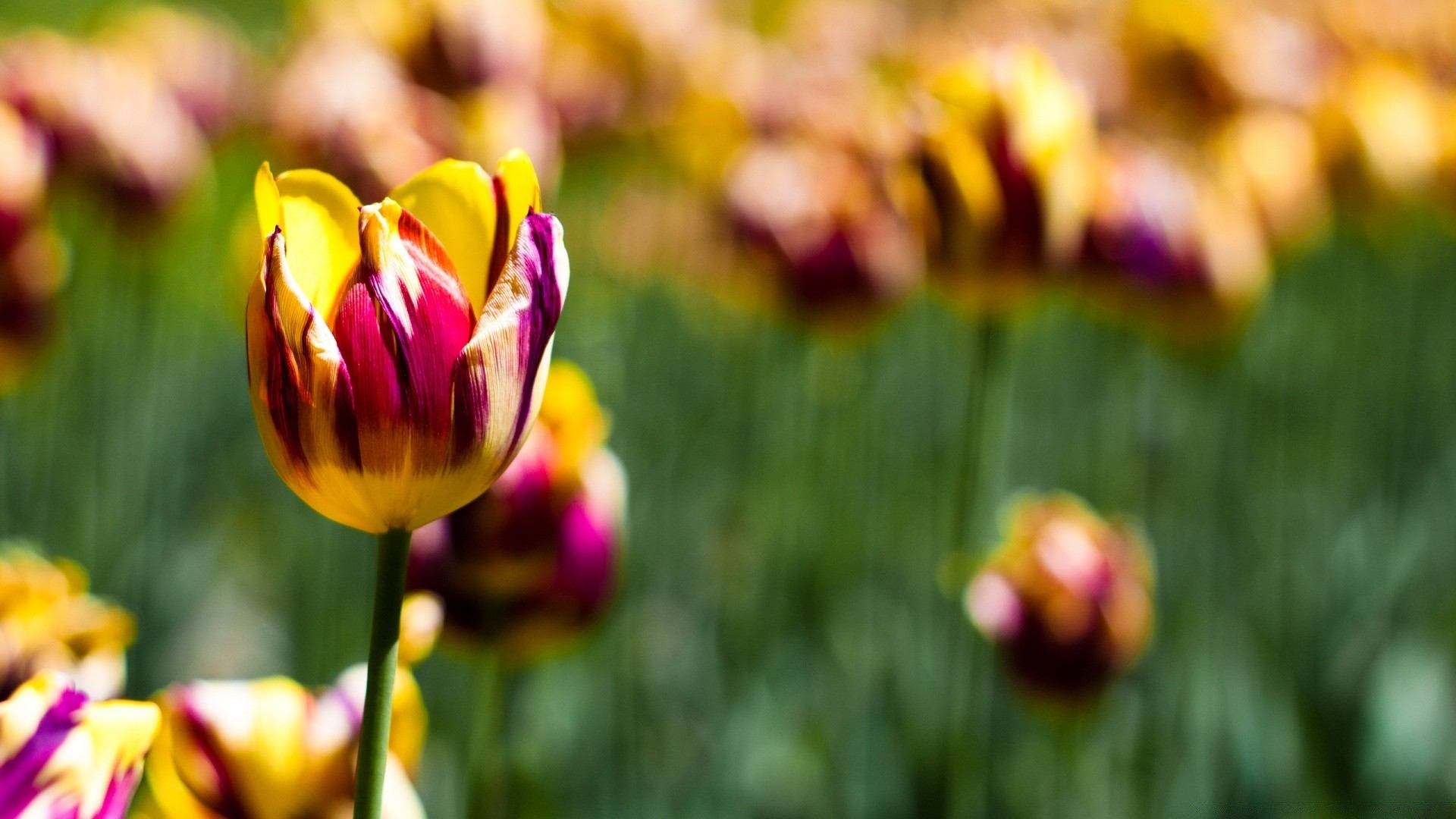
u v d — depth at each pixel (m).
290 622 1.44
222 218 2.33
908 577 1.53
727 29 2.35
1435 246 2.27
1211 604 1.40
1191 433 1.61
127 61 1.64
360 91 1.29
